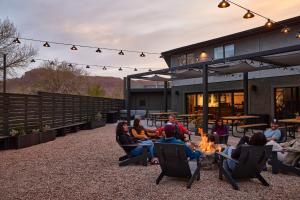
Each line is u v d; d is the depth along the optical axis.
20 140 9.56
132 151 7.06
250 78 16.67
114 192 4.96
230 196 4.75
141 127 8.77
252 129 13.51
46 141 11.17
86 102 17.08
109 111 22.19
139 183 5.50
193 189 5.13
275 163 6.15
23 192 4.96
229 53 17.91
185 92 21.16
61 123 13.45
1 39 22.56
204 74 11.87
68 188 5.18
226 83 18.12
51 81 36.03
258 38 16.28
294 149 5.89
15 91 30.20
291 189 5.11
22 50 23.88
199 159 5.71
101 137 12.62
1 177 5.92
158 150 5.38
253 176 5.53
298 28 14.50
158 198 4.66
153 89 27.55
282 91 15.17
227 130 9.33
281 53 9.63
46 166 6.91
